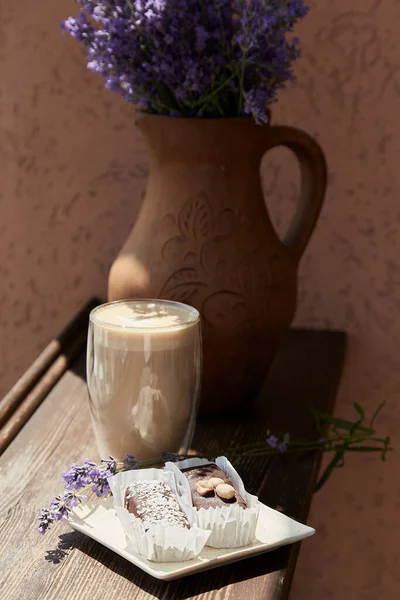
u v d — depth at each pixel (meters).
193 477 0.80
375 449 0.97
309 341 1.18
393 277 1.19
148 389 0.85
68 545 0.79
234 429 0.97
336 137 1.16
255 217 0.96
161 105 0.94
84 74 1.20
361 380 1.22
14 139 1.23
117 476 0.81
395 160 1.16
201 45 0.88
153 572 0.73
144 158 1.21
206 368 0.96
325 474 0.97
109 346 0.85
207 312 0.94
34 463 0.90
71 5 1.18
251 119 0.93
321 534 1.28
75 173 1.23
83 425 0.97
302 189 1.02
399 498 1.24
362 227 1.18
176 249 0.94
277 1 0.87
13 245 1.27
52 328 1.29
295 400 1.03
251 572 0.76
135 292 0.95
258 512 0.77
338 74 1.15
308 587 1.30
